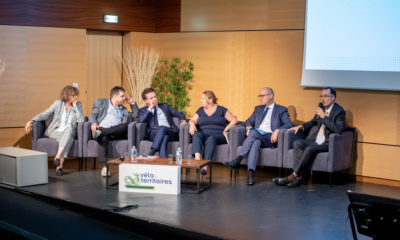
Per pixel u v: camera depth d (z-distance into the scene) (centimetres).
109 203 498
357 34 626
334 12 641
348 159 620
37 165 580
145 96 666
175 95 796
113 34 815
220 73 757
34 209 510
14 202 533
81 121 664
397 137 611
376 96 622
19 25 704
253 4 719
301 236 401
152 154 623
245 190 568
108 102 680
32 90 724
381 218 298
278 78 704
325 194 553
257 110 661
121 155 654
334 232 412
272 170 710
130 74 805
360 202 307
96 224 468
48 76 734
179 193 543
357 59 628
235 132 629
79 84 763
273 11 702
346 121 645
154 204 496
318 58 659
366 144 632
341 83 642
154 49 822
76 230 452
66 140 641
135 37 806
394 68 602
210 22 761
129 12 795
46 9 723
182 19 787
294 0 681
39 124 670
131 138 648
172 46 802
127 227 455
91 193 543
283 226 428
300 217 457
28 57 716
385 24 604
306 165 586
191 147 646
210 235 401
